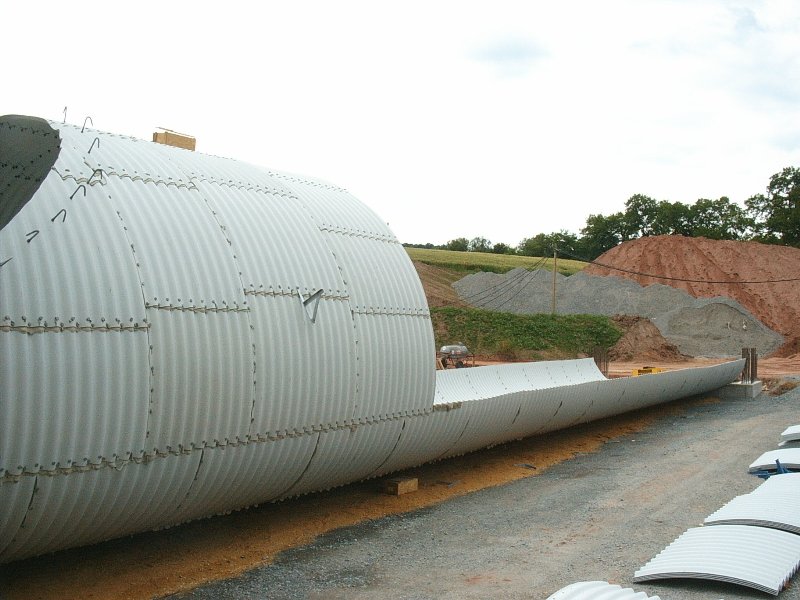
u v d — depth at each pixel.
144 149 8.38
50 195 6.55
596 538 8.90
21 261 5.98
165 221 7.48
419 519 9.65
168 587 6.93
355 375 9.12
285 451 8.27
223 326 7.46
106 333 6.37
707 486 11.62
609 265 71.38
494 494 11.21
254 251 8.27
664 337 51.41
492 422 12.62
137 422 6.59
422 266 72.38
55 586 6.69
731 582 7.05
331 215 10.07
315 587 7.12
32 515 5.98
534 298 61.91
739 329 52.62
